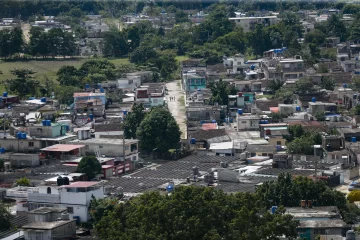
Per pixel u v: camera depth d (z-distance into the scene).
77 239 198.50
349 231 174.00
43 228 195.88
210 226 169.12
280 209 180.75
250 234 166.00
